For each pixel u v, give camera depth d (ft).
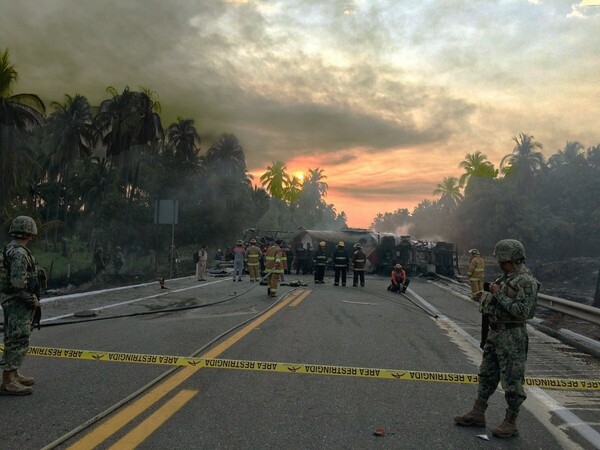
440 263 92.27
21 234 16.43
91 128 166.91
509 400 13.67
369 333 29.25
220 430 13.47
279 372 19.66
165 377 18.37
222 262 102.12
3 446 12.09
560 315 38.09
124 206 148.66
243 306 39.63
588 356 25.48
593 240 235.81
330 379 18.84
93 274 94.38
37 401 15.53
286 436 13.25
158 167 154.71
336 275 63.67
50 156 167.94
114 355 21.13
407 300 49.52
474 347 26.18
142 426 13.52
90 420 13.71
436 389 18.10
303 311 37.68
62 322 29.94
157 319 32.40
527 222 218.38
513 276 13.85
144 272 111.24
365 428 14.05
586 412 16.11
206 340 25.41
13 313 16.05
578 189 241.14
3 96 112.88
